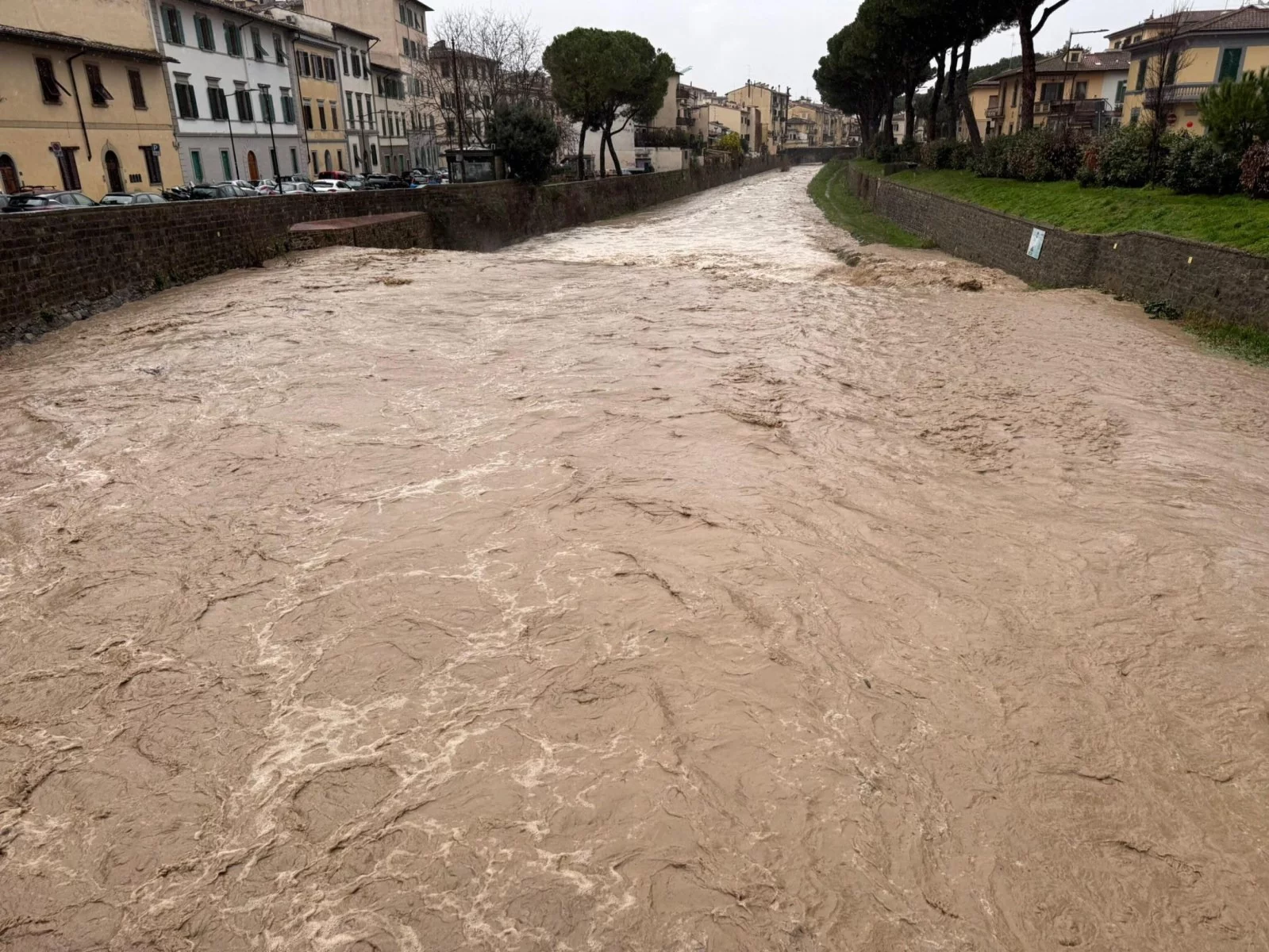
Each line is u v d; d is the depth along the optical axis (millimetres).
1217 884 4031
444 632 6016
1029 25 32656
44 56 35562
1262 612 6129
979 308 17375
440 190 34688
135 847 4363
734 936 3775
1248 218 15992
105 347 14469
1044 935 3799
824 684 5406
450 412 10602
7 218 14992
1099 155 24469
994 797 4535
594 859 4180
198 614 6387
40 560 7289
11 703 5496
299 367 12805
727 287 20000
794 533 7309
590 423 10031
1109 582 6559
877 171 51531
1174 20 31672
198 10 45500
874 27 51062
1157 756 4812
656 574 6660
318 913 3949
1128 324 15648
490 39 61625
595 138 81875
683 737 4969
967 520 7602
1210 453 9180
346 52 63781
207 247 22016
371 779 4727
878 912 3898
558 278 21641
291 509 8039
